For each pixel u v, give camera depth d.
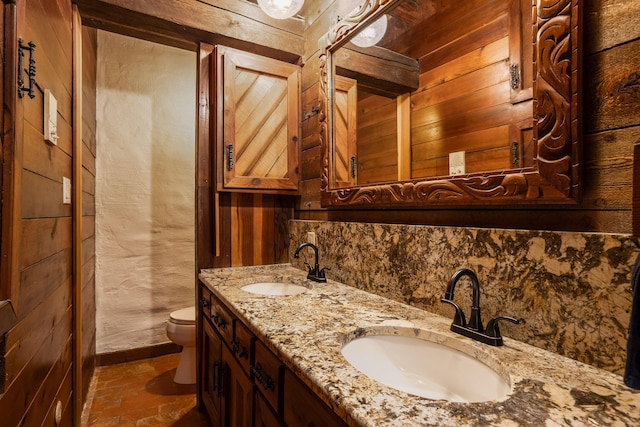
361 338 0.95
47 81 1.09
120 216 2.47
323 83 1.74
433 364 0.90
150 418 1.83
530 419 0.53
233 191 1.83
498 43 0.94
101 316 2.42
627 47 0.68
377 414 0.54
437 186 1.09
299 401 0.78
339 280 1.59
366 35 1.49
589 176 0.74
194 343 2.12
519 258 0.84
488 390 0.75
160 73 2.61
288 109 1.98
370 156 1.45
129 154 2.50
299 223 1.98
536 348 0.80
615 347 0.67
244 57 1.84
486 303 0.92
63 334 1.36
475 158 1.00
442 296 1.06
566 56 0.75
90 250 2.18
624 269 0.66
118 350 2.48
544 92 0.79
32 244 0.94
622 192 0.68
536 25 0.81
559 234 0.76
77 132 1.55
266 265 2.01
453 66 1.08
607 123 0.71
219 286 1.54
